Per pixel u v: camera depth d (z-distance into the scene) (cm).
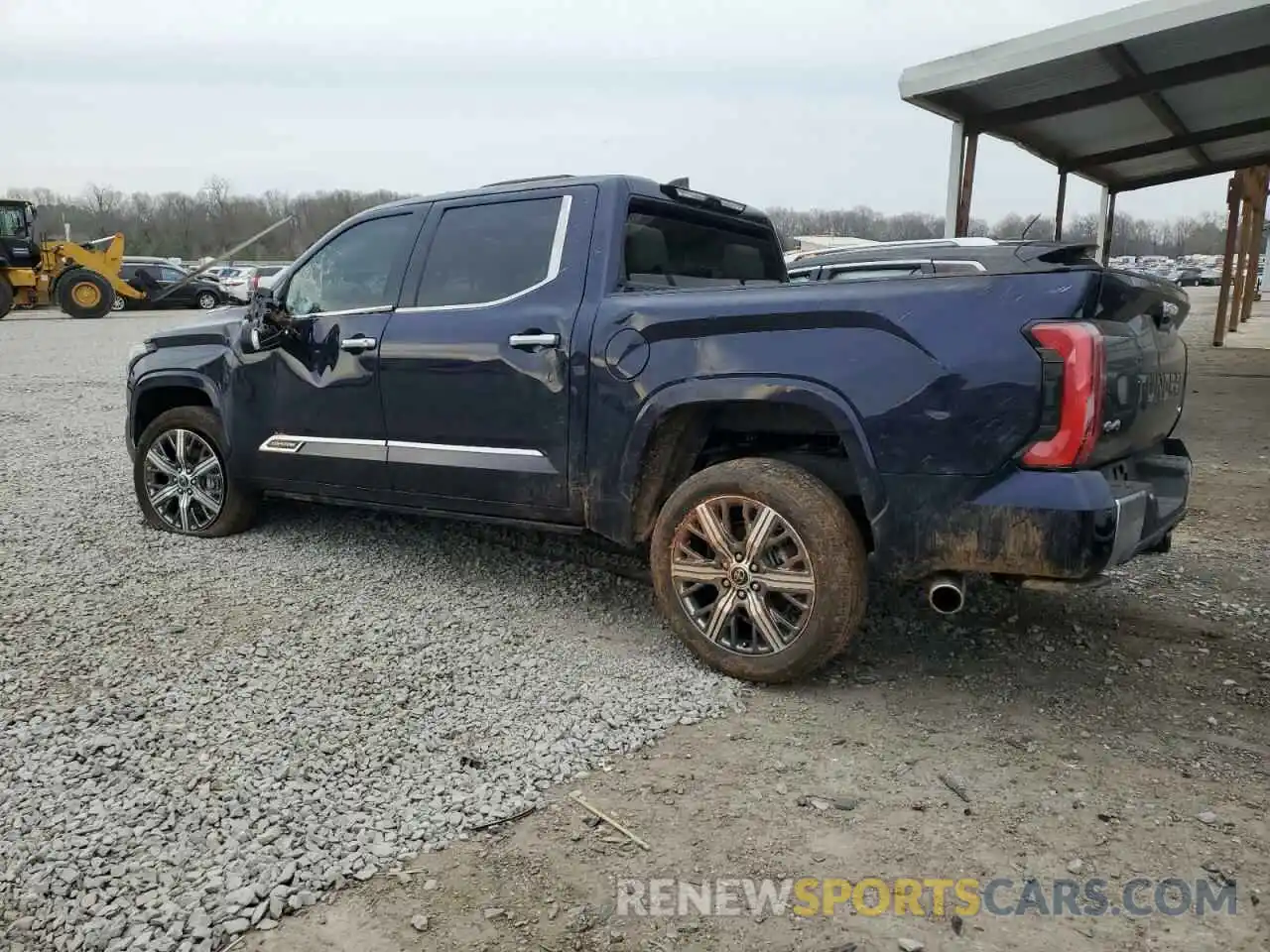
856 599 355
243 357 527
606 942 232
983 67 921
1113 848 272
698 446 407
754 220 524
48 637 408
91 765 304
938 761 320
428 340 451
